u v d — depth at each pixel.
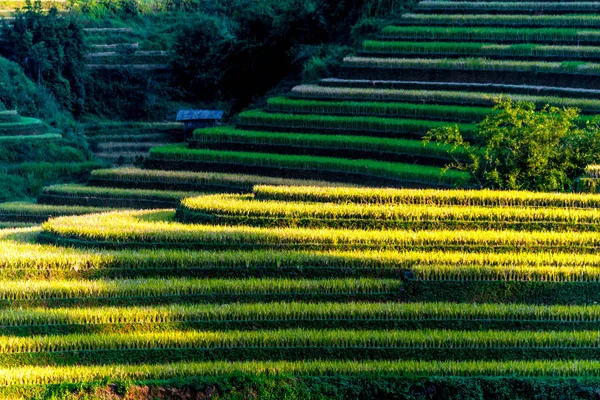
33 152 122.62
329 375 52.09
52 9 161.75
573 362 52.47
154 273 60.22
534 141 71.75
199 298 57.84
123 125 147.62
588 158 72.06
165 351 53.91
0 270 59.91
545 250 60.84
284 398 50.69
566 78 97.25
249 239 62.22
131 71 165.75
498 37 107.06
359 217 64.12
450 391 50.81
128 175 95.88
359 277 59.41
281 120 99.75
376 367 52.34
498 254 59.97
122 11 186.25
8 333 55.06
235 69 130.62
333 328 55.59
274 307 56.22
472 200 66.00
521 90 95.50
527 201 65.56
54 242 64.75
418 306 56.06
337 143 92.88
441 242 61.22
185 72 166.38
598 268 58.16
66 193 94.75
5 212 92.44
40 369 52.00
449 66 102.56
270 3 134.62
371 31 115.25
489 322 55.59
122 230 63.75
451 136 75.62
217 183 91.69
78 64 159.75
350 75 107.31
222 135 99.50
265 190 68.69
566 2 112.12
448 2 115.75
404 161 88.56
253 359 53.75
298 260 59.66
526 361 52.97
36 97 144.25
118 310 56.06
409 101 98.56
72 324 55.56
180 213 68.81
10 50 154.50
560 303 57.22
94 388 50.25
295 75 117.50
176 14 191.62
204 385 50.84
